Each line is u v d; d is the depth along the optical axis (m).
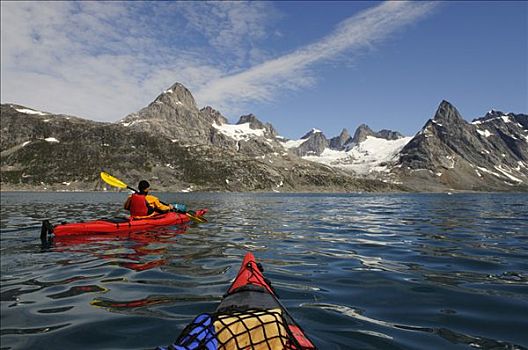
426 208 37.00
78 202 46.62
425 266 8.68
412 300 6.07
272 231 15.57
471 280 7.35
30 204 39.97
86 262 8.85
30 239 12.16
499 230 15.98
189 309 5.57
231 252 10.29
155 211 15.77
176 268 8.27
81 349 4.32
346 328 4.84
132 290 6.56
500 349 4.25
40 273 7.79
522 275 7.76
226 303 4.01
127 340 4.54
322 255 10.09
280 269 8.31
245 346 2.80
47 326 4.97
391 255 10.10
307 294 6.37
